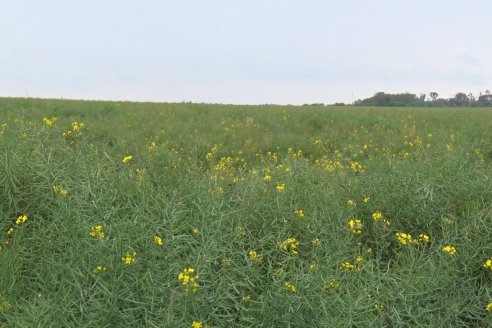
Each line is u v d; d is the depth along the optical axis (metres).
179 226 4.25
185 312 3.43
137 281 3.58
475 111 22.69
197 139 11.25
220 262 4.14
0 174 4.71
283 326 3.55
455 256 4.21
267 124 15.67
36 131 5.54
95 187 4.44
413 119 17.38
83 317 3.45
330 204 5.01
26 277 3.98
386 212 5.02
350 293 3.59
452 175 5.38
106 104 18.44
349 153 11.59
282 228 4.61
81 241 3.88
